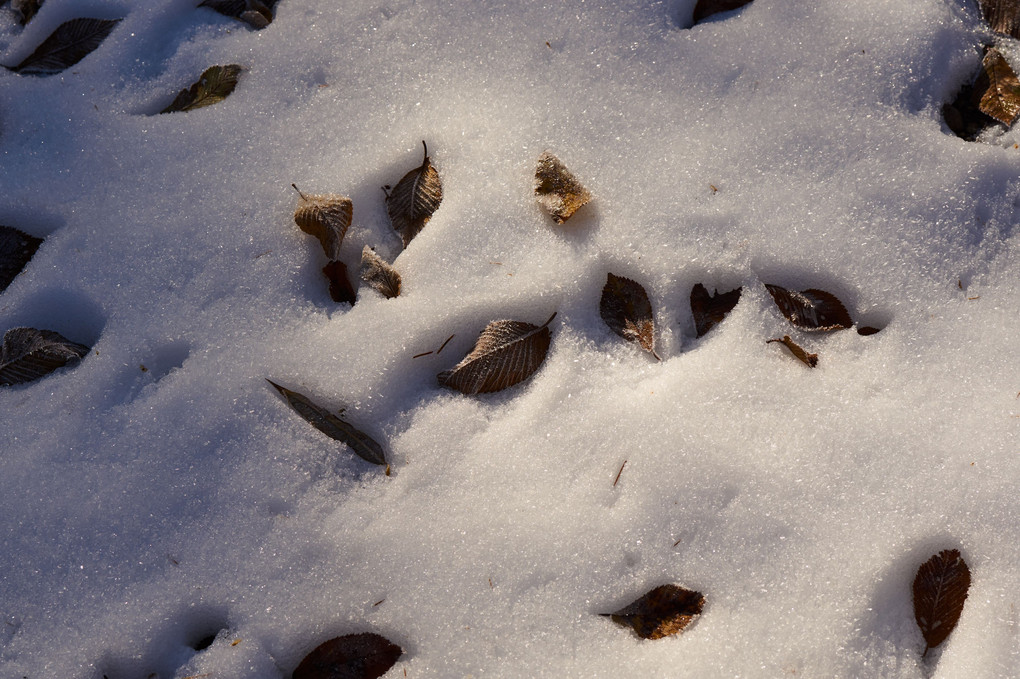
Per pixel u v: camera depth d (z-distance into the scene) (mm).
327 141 1371
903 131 1337
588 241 1332
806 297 1319
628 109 1356
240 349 1326
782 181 1334
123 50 1414
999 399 1284
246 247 1349
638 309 1323
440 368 1328
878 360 1303
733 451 1289
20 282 1354
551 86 1367
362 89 1383
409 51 1388
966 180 1324
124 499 1302
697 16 1384
